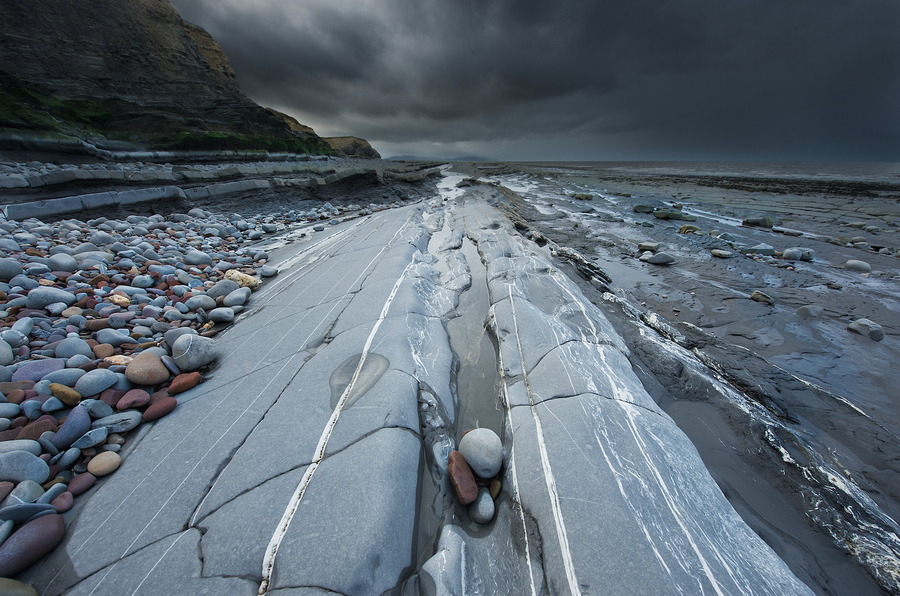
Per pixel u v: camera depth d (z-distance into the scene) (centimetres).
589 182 2319
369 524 210
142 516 228
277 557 199
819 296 577
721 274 686
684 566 199
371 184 1731
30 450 252
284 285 604
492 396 375
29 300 414
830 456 301
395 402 305
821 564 226
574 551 209
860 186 1526
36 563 204
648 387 387
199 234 890
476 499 254
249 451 269
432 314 506
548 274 636
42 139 1241
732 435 327
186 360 357
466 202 1502
